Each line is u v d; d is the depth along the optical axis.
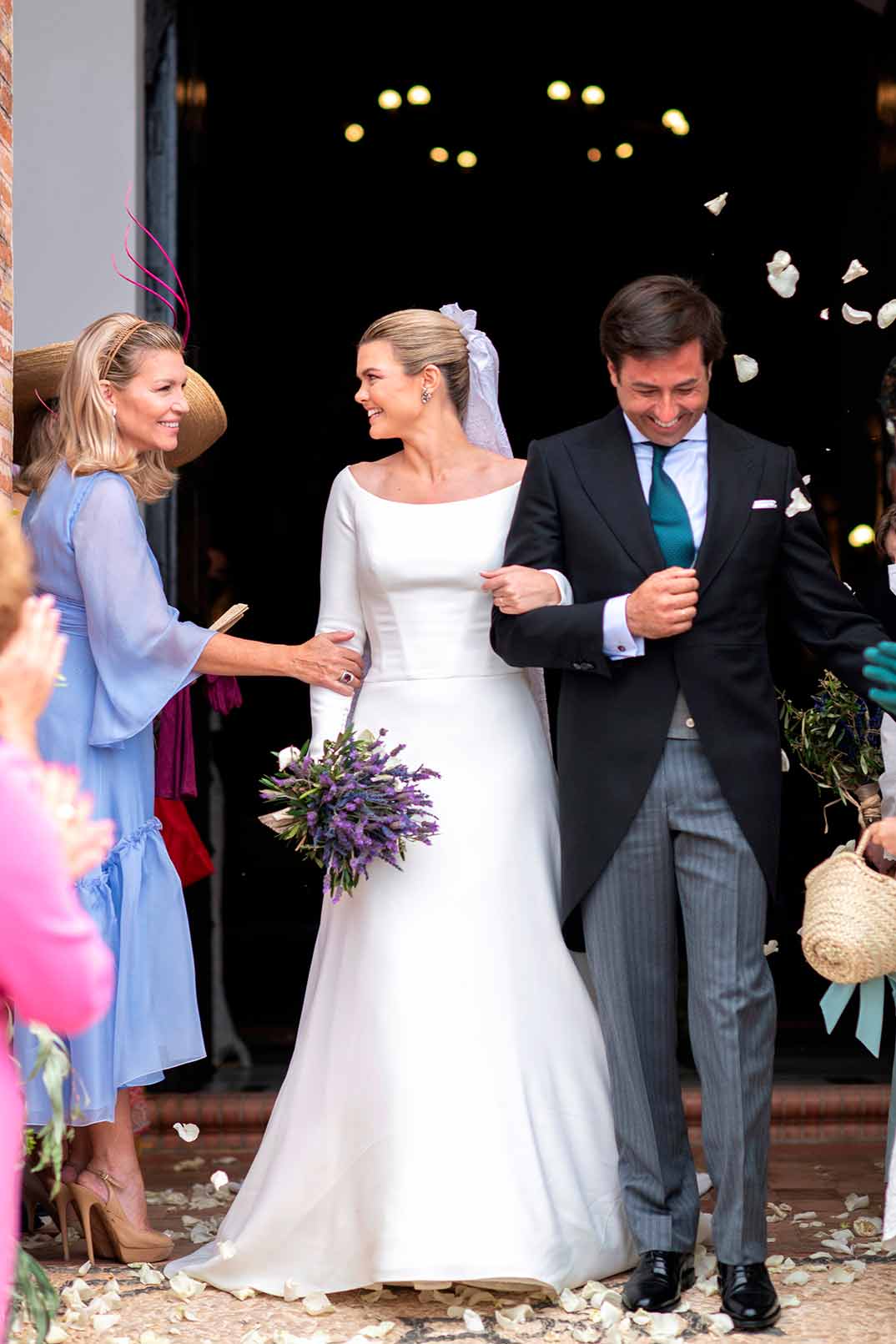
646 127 8.09
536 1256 2.99
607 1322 2.88
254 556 8.18
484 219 8.41
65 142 4.96
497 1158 3.06
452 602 3.34
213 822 6.74
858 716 3.30
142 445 3.54
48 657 1.80
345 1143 3.15
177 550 5.34
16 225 4.95
